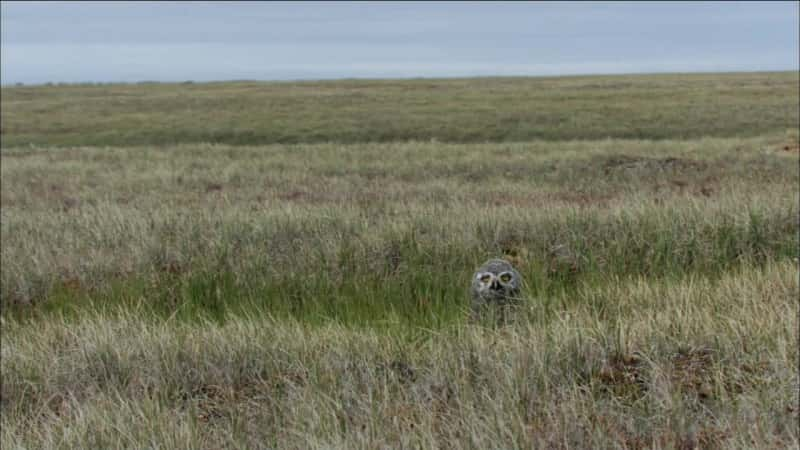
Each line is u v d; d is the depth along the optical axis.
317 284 14.38
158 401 8.85
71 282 15.12
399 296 13.84
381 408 8.28
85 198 24.19
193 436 7.84
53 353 10.69
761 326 9.97
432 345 10.15
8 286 14.95
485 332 10.80
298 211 18.72
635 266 14.76
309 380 9.22
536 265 14.62
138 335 10.96
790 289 11.85
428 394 8.60
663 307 11.51
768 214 16.48
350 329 11.63
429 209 18.47
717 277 13.78
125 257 15.98
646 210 17.08
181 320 12.73
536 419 7.99
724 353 9.45
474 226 16.70
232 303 13.98
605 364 9.42
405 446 7.41
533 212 17.61
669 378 8.67
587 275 14.42
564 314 11.41
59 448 7.82
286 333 10.85
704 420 8.03
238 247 16.31
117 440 7.80
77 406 8.63
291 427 8.16
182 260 15.88
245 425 8.34
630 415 8.07
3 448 7.91
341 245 15.70
